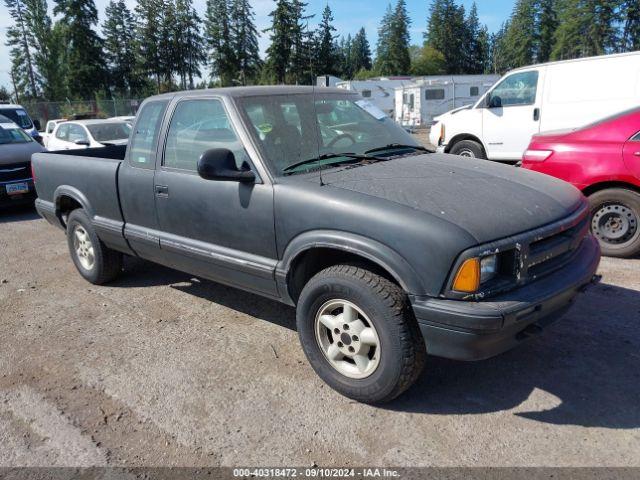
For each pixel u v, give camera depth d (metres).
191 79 77.25
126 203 4.65
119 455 2.89
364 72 89.56
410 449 2.84
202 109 4.00
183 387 3.52
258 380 3.57
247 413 3.21
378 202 3.04
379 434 2.97
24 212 10.02
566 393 3.28
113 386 3.57
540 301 2.84
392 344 2.94
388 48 88.31
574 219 3.26
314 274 3.61
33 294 5.36
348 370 3.26
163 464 2.81
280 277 3.49
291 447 2.90
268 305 4.83
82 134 12.95
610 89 9.05
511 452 2.79
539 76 9.75
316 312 3.31
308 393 3.39
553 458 2.73
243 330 4.34
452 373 3.55
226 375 3.65
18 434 3.10
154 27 73.25
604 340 3.88
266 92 4.00
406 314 2.93
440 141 11.58
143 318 4.64
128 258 6.31
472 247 2.74
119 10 75.06
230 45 60.12
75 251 5.60
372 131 4.30
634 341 3.85
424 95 31.72
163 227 4.35
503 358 3.71
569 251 3.30
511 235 2.87
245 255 3.71
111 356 3.98
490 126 10.52
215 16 59.78
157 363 3.85
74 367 3.84
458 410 3.16
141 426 3.13
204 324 4.48
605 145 5.52
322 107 4.17
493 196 3.20
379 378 3.05
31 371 3.81
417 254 2.81
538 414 3.09
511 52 88.81
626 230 5.55
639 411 3.08
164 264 4.61
